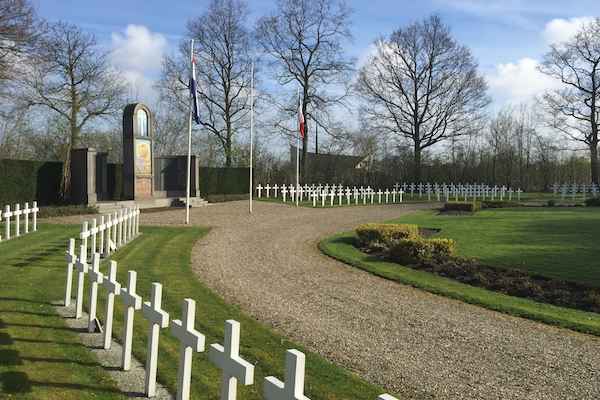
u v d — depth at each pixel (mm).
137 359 6008
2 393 4840
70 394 4941
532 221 23719
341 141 47562
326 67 43406
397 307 9367
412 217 26906
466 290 10648
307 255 14984
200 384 5414
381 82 48750
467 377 6102
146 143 29422
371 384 5711
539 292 10289
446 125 48000
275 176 49844
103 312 7898
